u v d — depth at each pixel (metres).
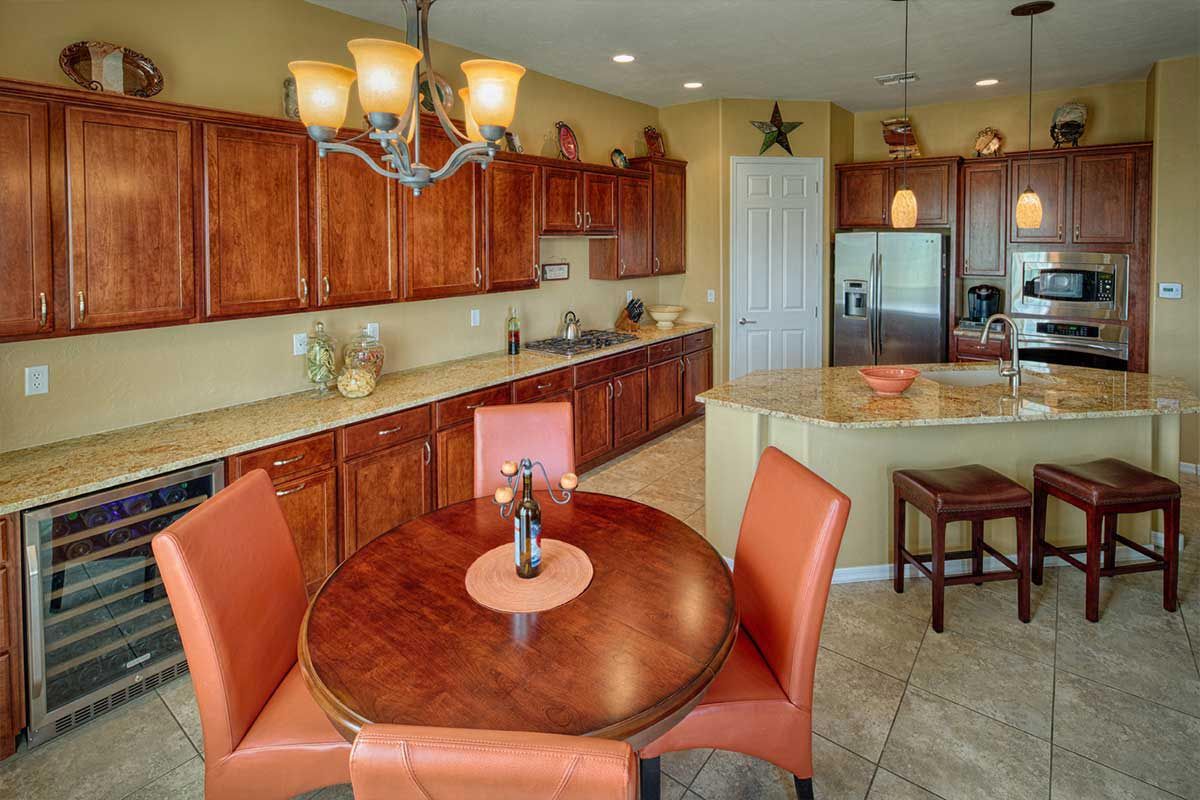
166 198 2.70
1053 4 3.69
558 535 2.13
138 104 2.57
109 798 2.08
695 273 6.27
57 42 2.62
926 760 2.18
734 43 4.30
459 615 1.67
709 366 6.27
